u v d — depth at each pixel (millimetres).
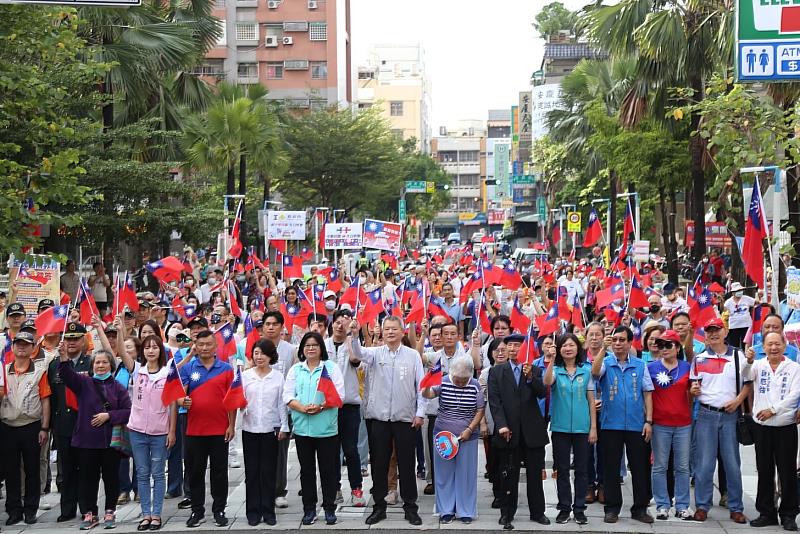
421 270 18859
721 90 15953
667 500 10266
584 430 10000
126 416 10203
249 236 49906
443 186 82562
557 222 63188
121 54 23219
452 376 10078
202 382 10102
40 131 14000
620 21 25781
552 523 10070
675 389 10102
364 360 10289
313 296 13539
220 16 70625
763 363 9914
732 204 25578
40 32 14156
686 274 40188
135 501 11547
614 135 33312
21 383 10422
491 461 11641
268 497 10172
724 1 21312
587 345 10352
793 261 16453
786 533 9648
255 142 34875
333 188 56469
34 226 13188
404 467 10172
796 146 13781
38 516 10875
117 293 13688
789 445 9742
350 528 9953
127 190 22094
